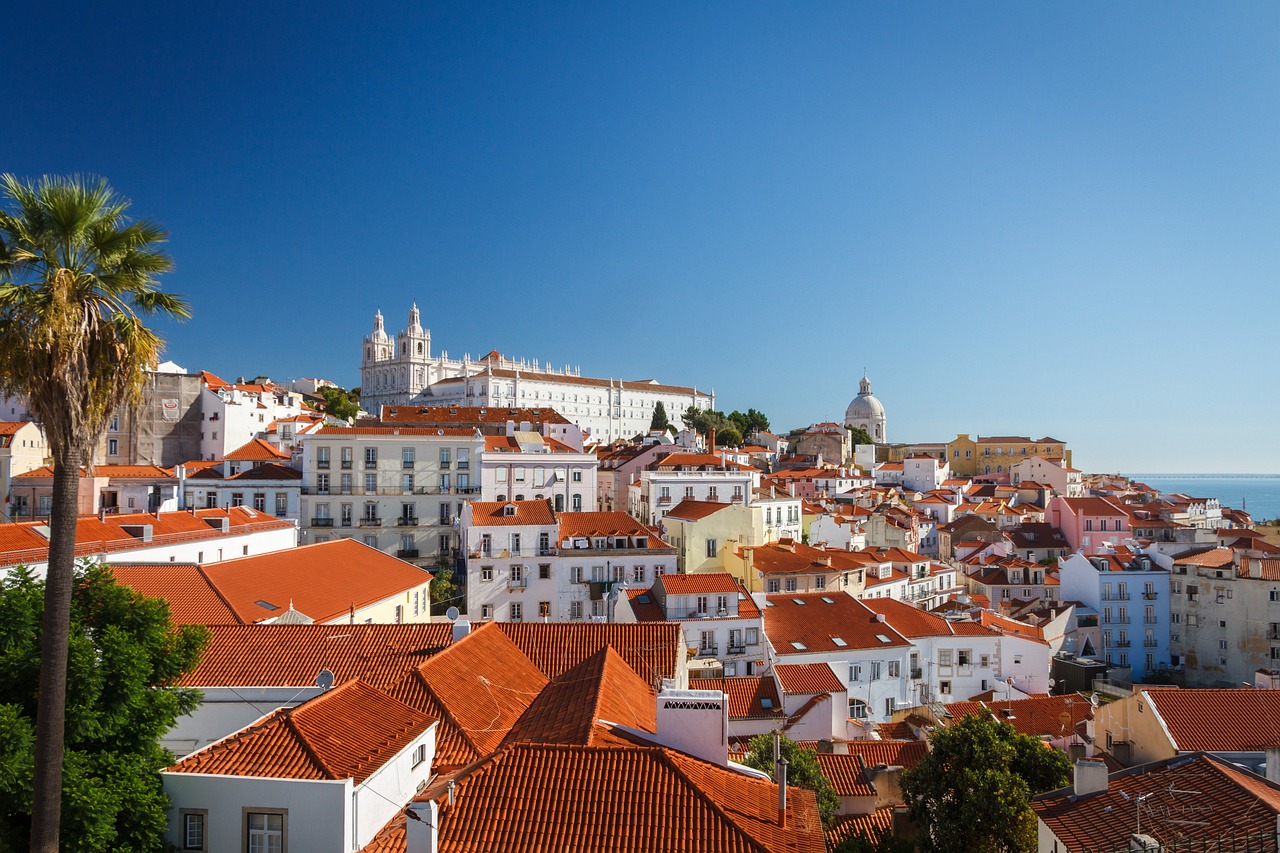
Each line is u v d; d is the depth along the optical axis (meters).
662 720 22.94
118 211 21.95
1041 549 140.75
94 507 83.38
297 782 21.12
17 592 23.84
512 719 29.28
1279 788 27.61
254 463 107.31
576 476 110.75
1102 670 85.69
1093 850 24.33
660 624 38.97
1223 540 110.88
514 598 85.06
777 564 90.94
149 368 22.83
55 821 19.88
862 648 69.44
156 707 24.06
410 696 28.34
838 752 49.47
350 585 56.38
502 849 18.53
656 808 19.44
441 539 104.44
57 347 20.14
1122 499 195.50
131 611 25.41
